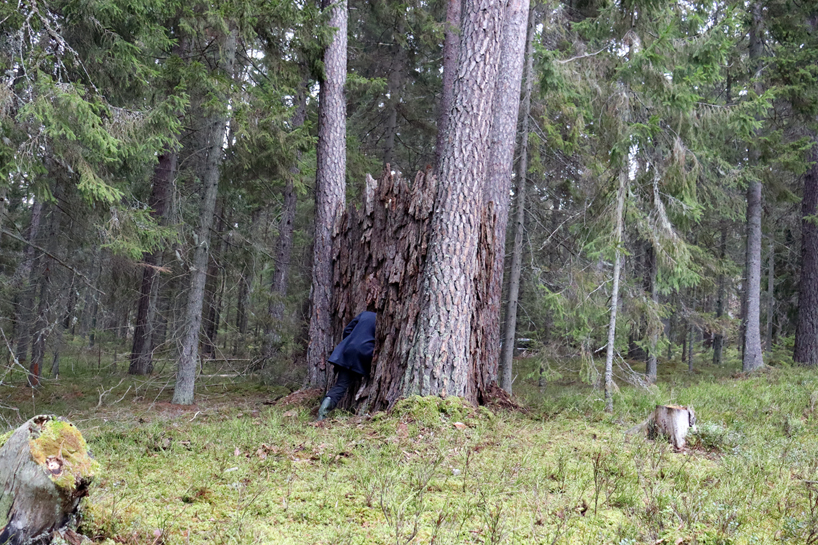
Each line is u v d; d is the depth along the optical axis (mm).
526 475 4348
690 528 3350
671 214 8930
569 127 13062
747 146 13516
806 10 13758
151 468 4488
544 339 12852
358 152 14039
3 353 11648
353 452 4945
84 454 2961
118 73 8102
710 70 9570
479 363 7301
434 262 6863
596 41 11062
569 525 3406
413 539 3092
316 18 9516
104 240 8727
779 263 20734
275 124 9664
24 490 2691
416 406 6219
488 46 7148
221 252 12773
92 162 7582
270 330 12719
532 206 13578
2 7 6355
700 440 5719
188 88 8828
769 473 4691
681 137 9820
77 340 15586
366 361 7512
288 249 14422
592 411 7789
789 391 9625
